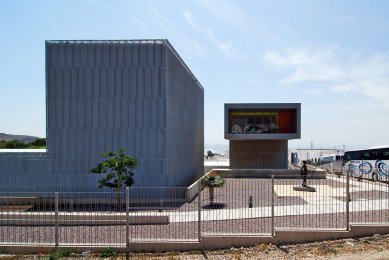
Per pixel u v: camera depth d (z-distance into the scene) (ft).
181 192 65.57
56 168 70.28
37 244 36.94
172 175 74.59
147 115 70.59
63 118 70.44
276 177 106.32
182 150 86.89
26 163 70.49
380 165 93.20
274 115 126.62
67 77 70.44
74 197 66.49
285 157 131.23
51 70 70.44
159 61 70.79
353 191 72.84
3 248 36.76
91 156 70.08
